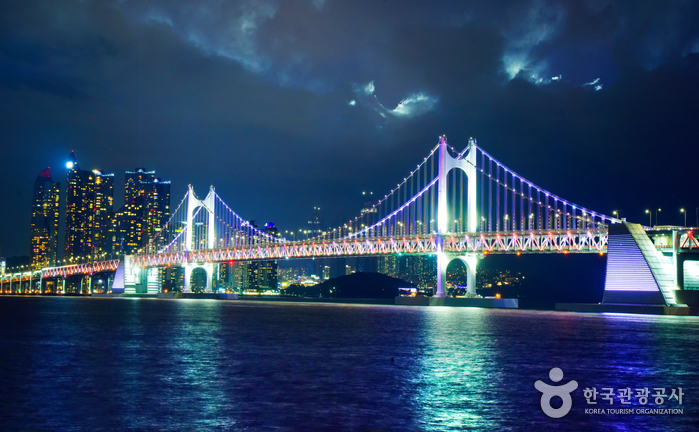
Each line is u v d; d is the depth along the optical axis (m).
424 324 76.19
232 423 23.36
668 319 82.75
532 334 60.53
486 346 49.28
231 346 48.91
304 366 37.66
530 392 29.41
